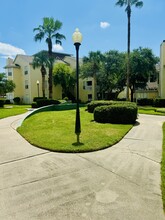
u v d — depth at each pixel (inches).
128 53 831.1
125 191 130.7
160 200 119.9
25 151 219.6
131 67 1084.5
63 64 1409.9
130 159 191.9
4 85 1101.1
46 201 120.1
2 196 126.2
